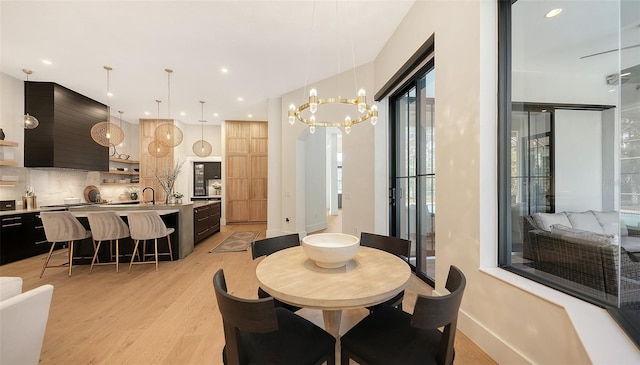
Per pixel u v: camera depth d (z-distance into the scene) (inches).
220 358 66.6
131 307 94.1
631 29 61.6
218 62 152.8
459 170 77.7
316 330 50.4
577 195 88.0
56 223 124.3
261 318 35.9
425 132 113.7
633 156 60.0
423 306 36.3
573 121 85.5
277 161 223.1
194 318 86.2
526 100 78.5
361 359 44.8
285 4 104.3
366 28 121.3
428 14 94.2
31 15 107.5
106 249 145.7
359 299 42.1
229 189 286.4
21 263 145.6
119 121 271.4
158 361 65.6
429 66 105.9
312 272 53.8
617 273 53.9
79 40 127.3
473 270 71.9
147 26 116.8
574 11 76.2
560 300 50.9
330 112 175.8
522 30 73.4
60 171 199.9
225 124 284.8
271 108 219.3
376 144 144.8
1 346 48.9
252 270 135.7
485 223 69.6
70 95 191.9
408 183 131.0
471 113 72.3
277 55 145.7
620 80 62.7
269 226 222.8
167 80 177.8
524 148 78.5
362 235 85.7
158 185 271.6
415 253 121.9
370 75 151.9
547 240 68.7
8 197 163.8
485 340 66.2
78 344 72.2
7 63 150.2
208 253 169.5
